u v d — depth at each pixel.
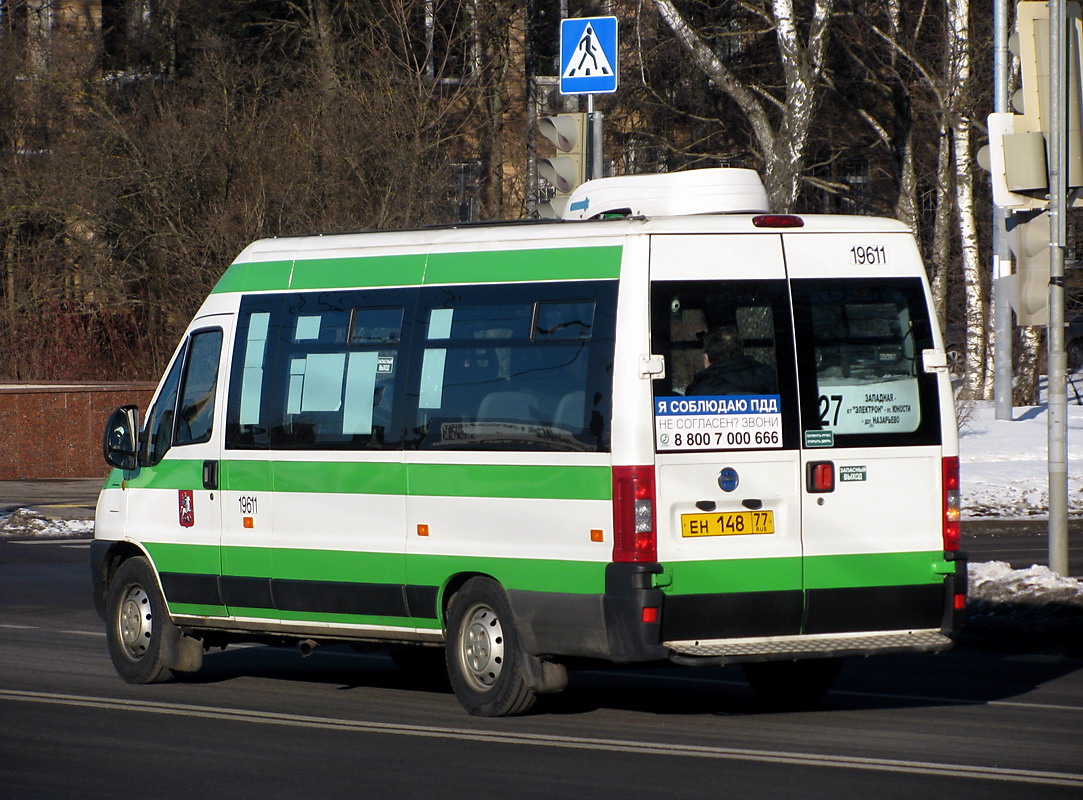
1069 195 33.78
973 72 96.69
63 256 88.75
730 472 22.25
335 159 77.44
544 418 22.84
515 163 92.56
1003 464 70.50
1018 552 47.75
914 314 23.69
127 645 28.34
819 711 24.52
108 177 84.00
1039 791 18.66
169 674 27.98
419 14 94.62
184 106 85.44
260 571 26.31
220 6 104.56
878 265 23.52
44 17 100.81
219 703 25.73
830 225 23.34
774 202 84.56
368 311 25.38
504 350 23.48
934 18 105.94
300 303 26.36
